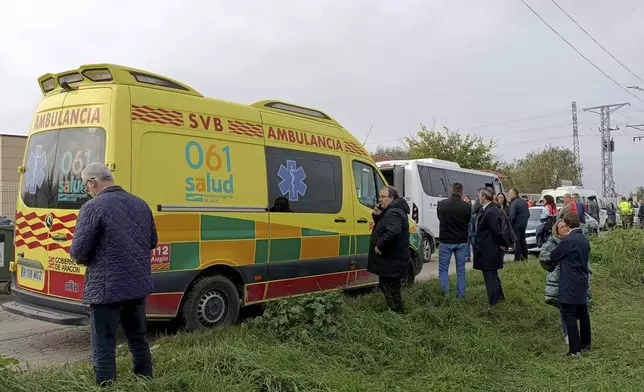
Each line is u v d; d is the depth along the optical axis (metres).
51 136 6.25
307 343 5.38
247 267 6.82
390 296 6.94
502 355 5.76
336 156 8.39
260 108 7.39
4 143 19.06
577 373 5.34
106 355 3.93
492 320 7.23
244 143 6.91
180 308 6.19
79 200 5.78
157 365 4.48
